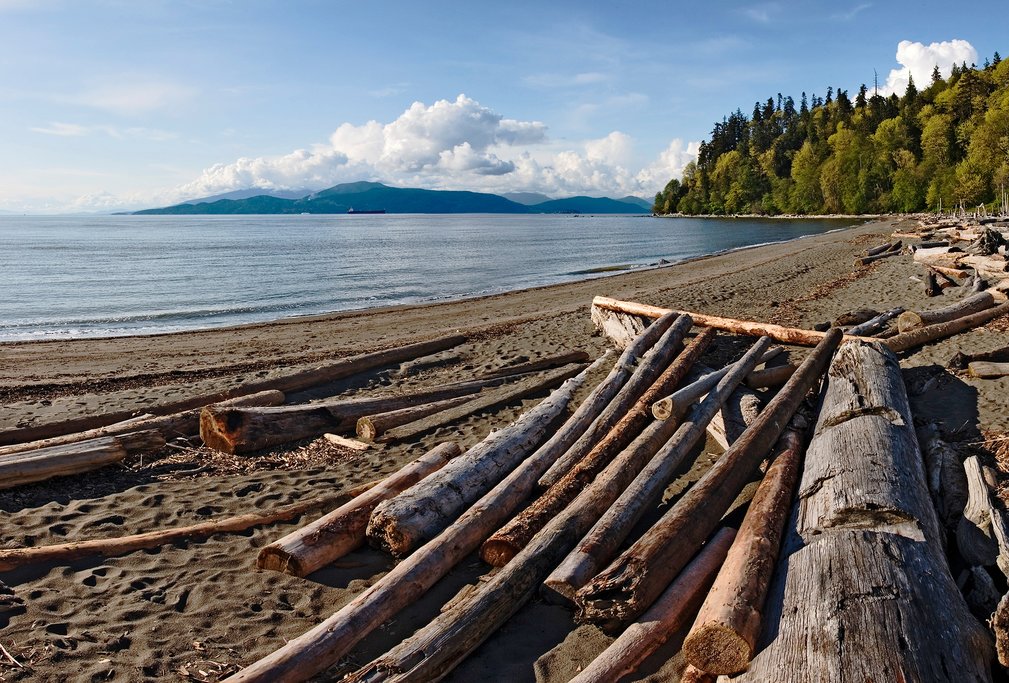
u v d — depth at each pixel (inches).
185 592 170.6
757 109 5221.5
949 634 115.0
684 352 319.6
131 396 362.6
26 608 160.7
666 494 215.8
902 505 152.3
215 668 141.1
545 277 1154.7
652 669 136.9
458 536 179.2
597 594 142.3
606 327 454.0
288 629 157.0
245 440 270.8
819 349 299.1
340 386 387.2
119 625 155.6
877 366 256.5
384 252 1814.7
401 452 271.9
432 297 917.2
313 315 739.4
